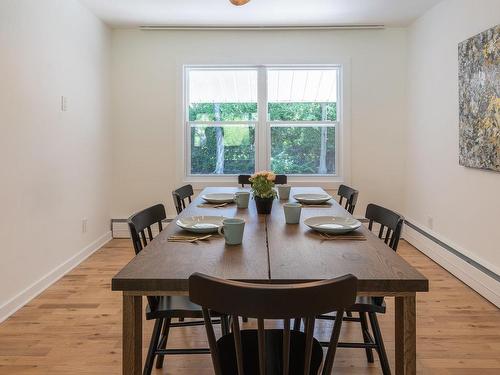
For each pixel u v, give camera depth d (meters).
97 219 4.03
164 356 2.04
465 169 3.07
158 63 4.40
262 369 1.00
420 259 3.68
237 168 4.60
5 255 2.43
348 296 1.01
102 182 4.16
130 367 1.24
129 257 3.75
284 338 1.00
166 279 1.17
